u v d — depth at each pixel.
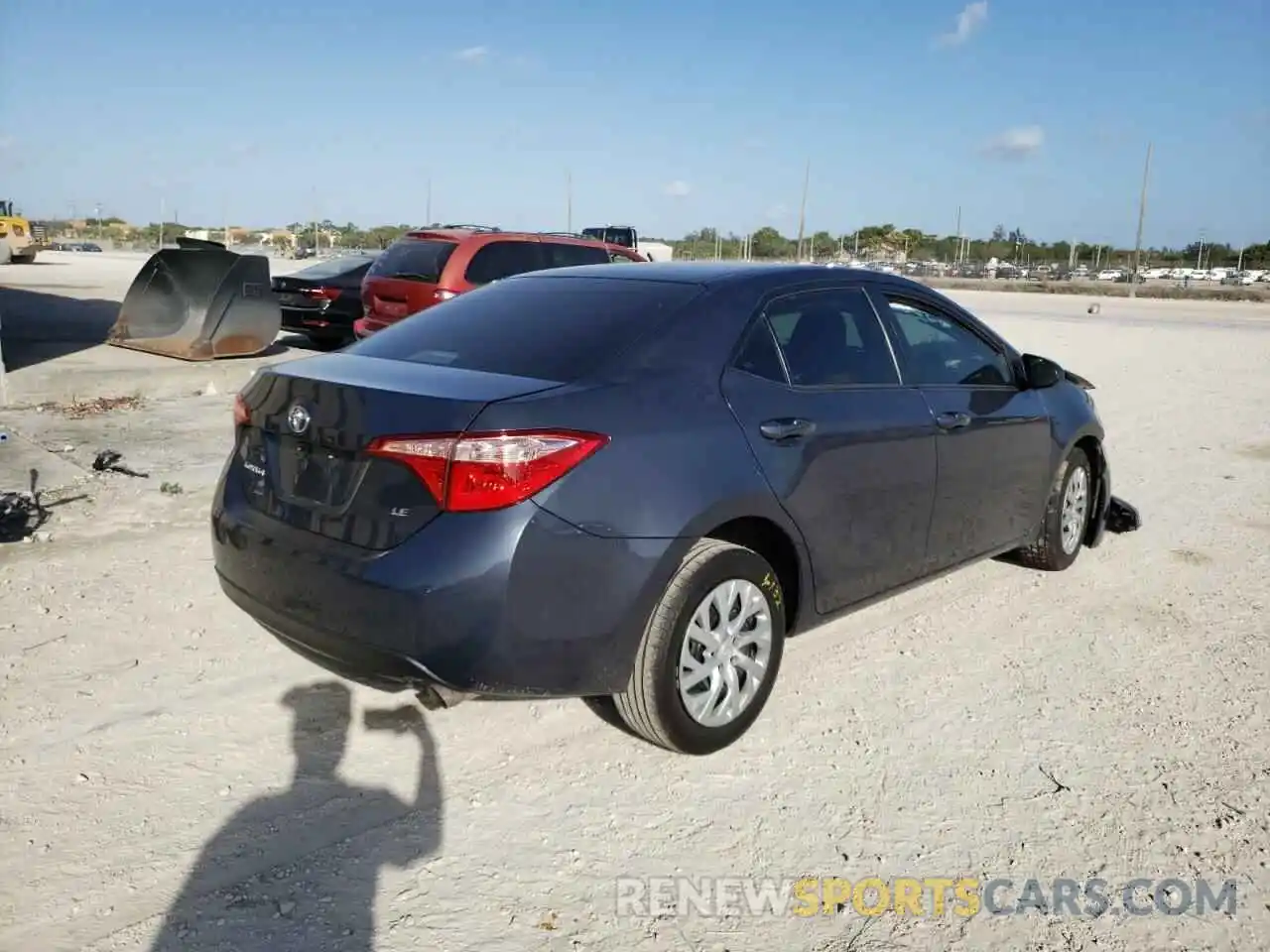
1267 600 5.53
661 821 3.35
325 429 3.38
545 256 11.85
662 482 3.40
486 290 4.57
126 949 2.69
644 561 3.35
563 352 3.64
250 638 4.61
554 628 3.21
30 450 7.85
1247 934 2.90
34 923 2.77
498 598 3.10
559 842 3.22
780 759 3.76
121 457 7.75
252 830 3.22
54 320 18.42
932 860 3.20
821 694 4.29
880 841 3.28
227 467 3.92
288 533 3.47
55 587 5.08
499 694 3.25
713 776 3.62
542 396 3.30
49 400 10.19
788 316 4.14
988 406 4.95
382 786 3.50
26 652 4.36
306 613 3.37
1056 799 3.54
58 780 3.44
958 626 5.09
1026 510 5.41
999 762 3.78
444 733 3.87
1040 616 5.24
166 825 3.22
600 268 4.53
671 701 3.51
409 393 3.29
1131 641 4.94
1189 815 3.46
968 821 3.40
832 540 4.08
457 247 11.30
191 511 6.46
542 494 3.16
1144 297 55.09
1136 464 8.99
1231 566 6.11
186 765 3.57
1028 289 59.94
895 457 4.32
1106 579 5.83
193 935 2.75
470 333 3.96
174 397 10.71
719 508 3.54
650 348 3.67
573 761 3.71
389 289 11.59
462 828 3.28
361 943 2.75
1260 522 7.13
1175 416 11.63
